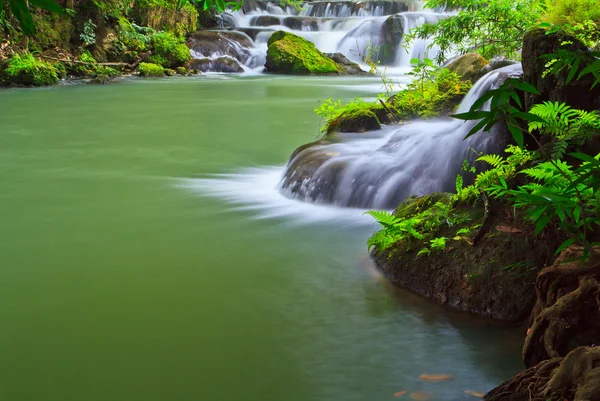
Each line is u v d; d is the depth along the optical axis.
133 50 30.80
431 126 9.23
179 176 9.40
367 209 7.35
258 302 4.92
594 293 3.74
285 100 19.83
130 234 6.62
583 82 5.85
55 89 23.83
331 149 8.59
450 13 34.97
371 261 5.73
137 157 10.92
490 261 4.84
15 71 24.59
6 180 9.21
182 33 33.50
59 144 12.30
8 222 7.09
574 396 3.05
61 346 4.24
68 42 28.80
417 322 4.56
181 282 5.32
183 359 4.05
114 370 3.94
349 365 3.97
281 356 4.09
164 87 24.69
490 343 4.25
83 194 8.35
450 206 5.65
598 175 2.53
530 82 6.17
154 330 4.46
